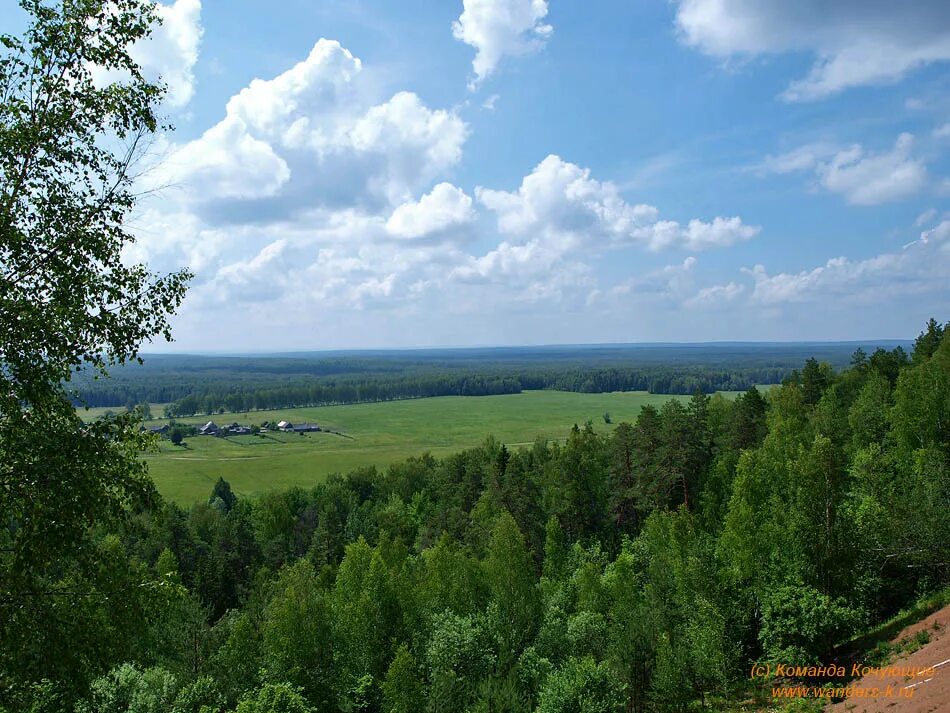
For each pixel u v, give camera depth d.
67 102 15.07
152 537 76.62
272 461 174.25
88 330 14.71
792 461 53.62
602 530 74.38
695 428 69.94
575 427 91.38
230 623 50.56
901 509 39.47
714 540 55.69
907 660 28.69
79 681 14.84
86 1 14.90
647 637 38.88
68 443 14.09
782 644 34.94
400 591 49.94
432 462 135.50
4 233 13.54
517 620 46.91
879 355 92.19
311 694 41.69
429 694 37.97
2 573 13.85
